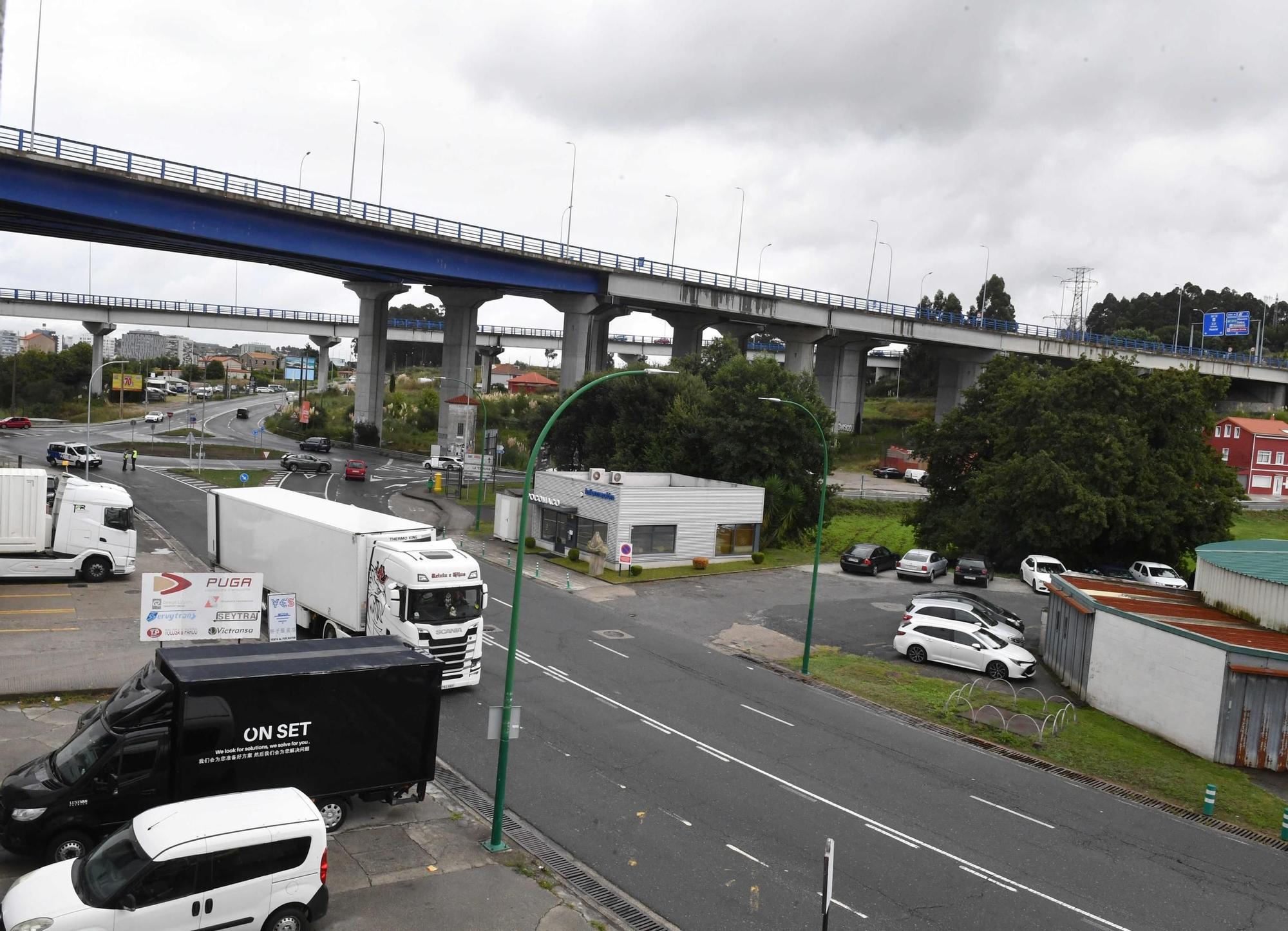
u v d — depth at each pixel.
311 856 12.26
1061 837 17.98
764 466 54.50
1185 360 123.31
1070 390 51.25
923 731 24.00
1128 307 198.38
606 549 42.09
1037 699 27.45
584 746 20.84
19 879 12.01
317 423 111.88
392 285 97.12
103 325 127.62
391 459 92.62
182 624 20.42
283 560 27.38
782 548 53.09
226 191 57.06
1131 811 19.73
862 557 46.25
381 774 16.03
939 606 31.80
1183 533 49.03
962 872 16.08
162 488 58.06
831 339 105.81
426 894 13.97
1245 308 192.00
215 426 115.00
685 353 98.94
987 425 56.81
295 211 60.66
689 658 29.16
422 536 24.98
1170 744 24.61
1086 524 46.66
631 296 82.31
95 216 52.56
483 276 74.06
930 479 60.06
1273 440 97.56
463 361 92.44
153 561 36.25
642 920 13.82
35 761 14.49
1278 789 21.81
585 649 29.08
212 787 14.39
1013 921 14.53
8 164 48.53
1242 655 23.11
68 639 24.98
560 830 16.73
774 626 34.34
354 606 23.88
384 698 15.91
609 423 66.06
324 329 145.25
